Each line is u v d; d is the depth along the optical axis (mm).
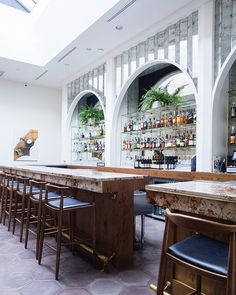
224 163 3508
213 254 1175
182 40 3945
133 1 3590
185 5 3709
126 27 4301
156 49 4379
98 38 4684
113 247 2449
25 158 7301
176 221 1157
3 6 5160
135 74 4926
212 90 3471
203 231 1066
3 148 6941
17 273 2271
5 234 3436
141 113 5375
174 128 4668
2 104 6984
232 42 3270
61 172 2848
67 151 7363
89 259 2586
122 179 2334
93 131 6742
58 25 4871
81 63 5906
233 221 1216
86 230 2854
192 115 4312
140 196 3203
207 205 1287
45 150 7688
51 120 7848
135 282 2127
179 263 1169
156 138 5008
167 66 5379
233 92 3686
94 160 6645
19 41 5562
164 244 1281
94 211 2457
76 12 4352
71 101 7102
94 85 6078
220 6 3434
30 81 7281
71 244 2619
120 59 5242
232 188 1436
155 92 4621
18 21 5395
